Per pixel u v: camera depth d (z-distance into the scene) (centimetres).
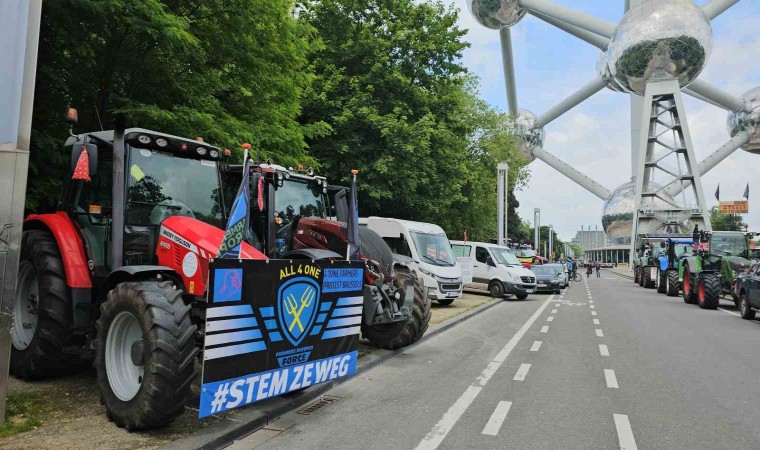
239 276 494
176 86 981
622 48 6700
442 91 2402
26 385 607
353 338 649
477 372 792
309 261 576
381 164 1930
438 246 1725
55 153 845
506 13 8156
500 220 3064
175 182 631
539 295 2545
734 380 753
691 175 6444
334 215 923
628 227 10100
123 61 926
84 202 623
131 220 585
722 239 2186
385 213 2258
